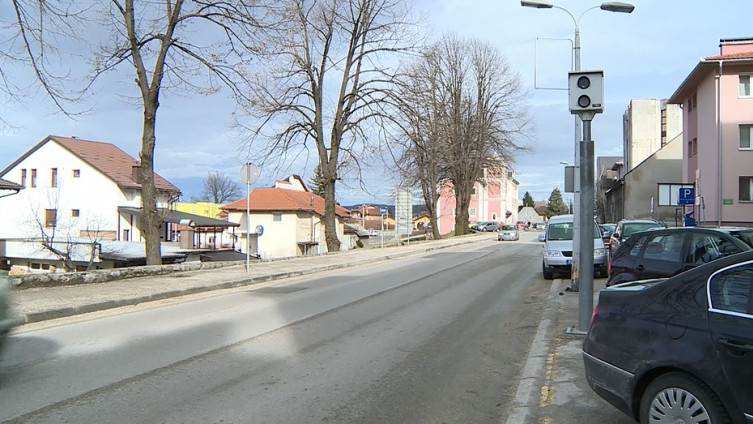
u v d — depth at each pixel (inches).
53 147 1708.9
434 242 1592.0
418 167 1654.8
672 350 143.3
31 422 178.2
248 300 457.1
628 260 367.2
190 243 1644.9
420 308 419.8
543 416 185.0
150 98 632.4
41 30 450.6
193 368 243.9
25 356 262.7
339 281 613.3
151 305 426.0
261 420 181.6
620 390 157.8
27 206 1712.6
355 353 275.3
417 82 1061.1
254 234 2033.7
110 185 1643.7
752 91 1225.4
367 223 3944.4
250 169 654.5
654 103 2507.4
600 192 3400.6
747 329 130.7
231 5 636.1
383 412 191.2
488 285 577.0
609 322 165.6
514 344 299.3
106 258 1248.8
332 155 1117.1
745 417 129.0
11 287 253.0
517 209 5300.2
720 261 145.5
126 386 217.0
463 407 197.5
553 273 642.2
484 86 1899.6
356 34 1084.5
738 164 1218.0
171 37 636.7
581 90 297.6
